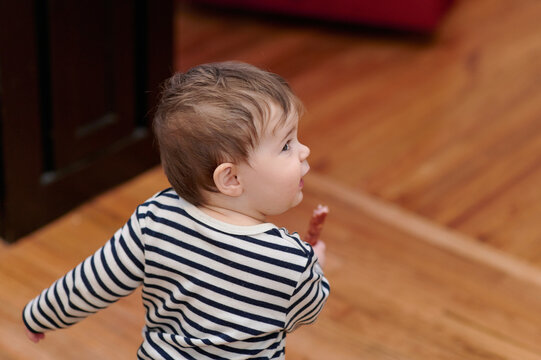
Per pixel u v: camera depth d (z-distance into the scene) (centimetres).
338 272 214
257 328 109
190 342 112
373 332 195
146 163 252
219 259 108
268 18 369
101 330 192
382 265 218
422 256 222
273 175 106
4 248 218
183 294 110
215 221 108
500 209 246
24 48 199
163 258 110
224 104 103
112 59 225
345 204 242
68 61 213
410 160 269
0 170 209
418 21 340
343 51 344
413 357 188
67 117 220
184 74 110
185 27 357
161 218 110
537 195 254
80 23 212
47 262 214
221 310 109
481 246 228
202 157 105
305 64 332
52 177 223
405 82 321
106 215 233
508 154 275
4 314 196
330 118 293
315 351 188
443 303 205
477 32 363
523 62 339
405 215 240
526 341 194
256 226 108
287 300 109
